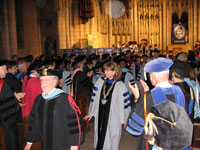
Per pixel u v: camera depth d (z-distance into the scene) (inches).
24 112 195.8
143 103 107.0
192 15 1106.1
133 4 1068.5
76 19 871.7
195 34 1101.7
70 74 304.8
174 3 1118.4
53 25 872.3
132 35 1085.1
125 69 316.8
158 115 93.6
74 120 123.6
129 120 110.8
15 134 179.0
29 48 841.5
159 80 108.7
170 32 1129.4
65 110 123.8
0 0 633.0
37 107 127.0
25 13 824.9
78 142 123.2
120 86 183.0
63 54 718.5
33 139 129.8
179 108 93.9
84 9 827.4
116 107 181.9
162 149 94.7
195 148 148.0
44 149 124.1
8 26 656.4
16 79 225.3
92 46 853.2
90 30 877.8
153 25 1124.5
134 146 227.6
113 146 181.9
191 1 1104.2
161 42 1130.0
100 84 189.2
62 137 124.4
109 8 1000.9
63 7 829.2
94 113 189.6
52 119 122.4
